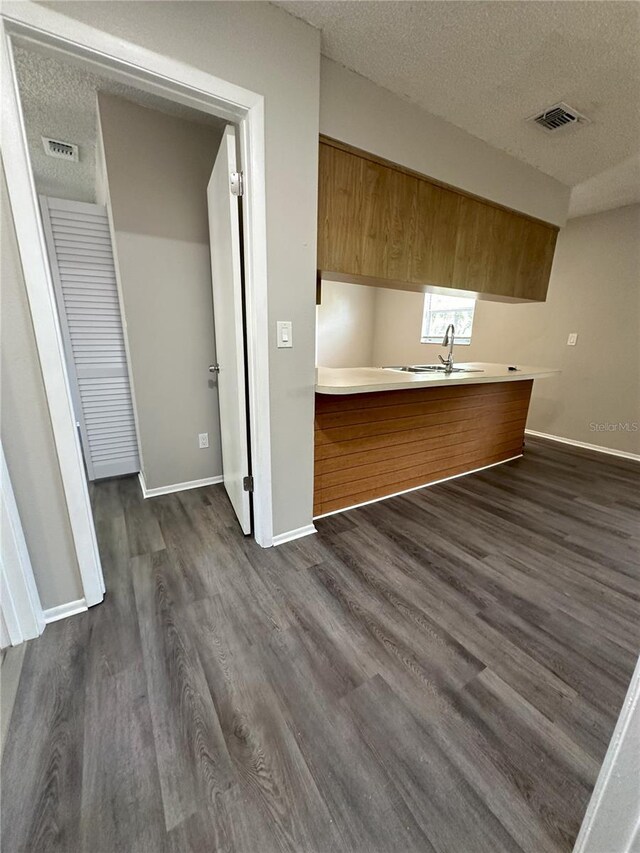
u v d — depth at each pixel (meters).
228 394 2.21
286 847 0.84
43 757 1.00
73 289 2.48
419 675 1.27
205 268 2.46
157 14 1.24
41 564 1.42
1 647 1.31
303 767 0.99
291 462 1.99
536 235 3.06
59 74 1.80
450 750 1.04
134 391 2.40
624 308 3.67
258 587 1.69
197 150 2.27
